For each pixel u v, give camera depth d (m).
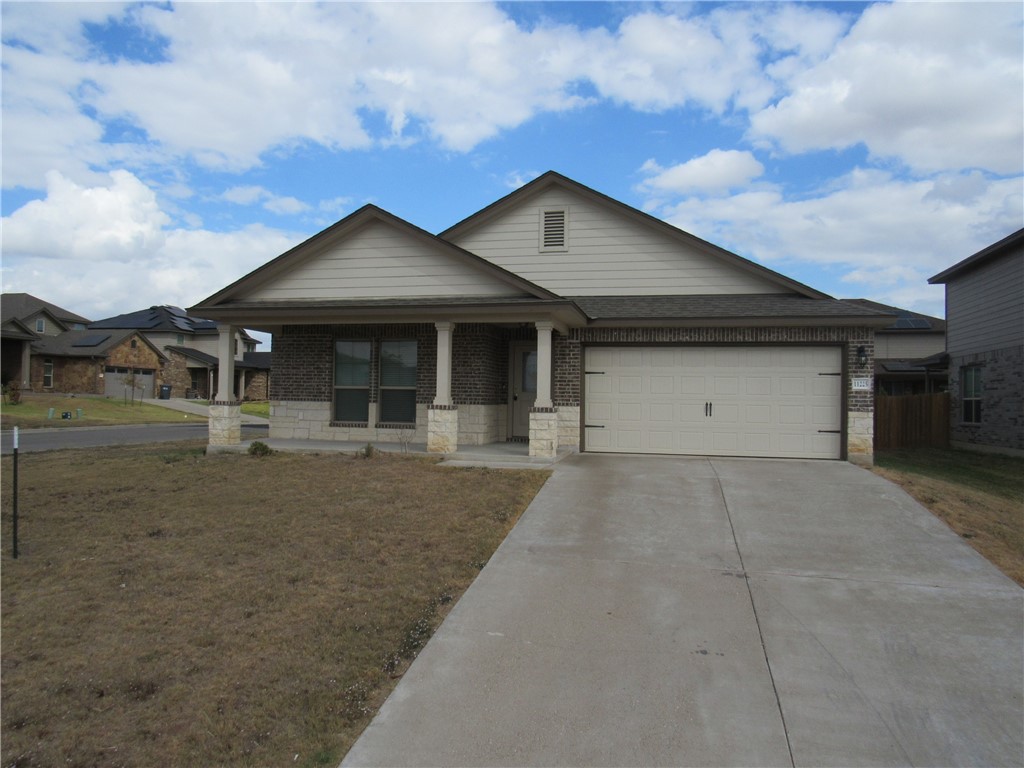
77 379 41.81
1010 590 6.25
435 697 4.38
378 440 14.27
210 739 3.94
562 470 11.11
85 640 5.17
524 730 4.02
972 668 4.79
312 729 4.04
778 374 12.75
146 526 7.99
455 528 7.84
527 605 5.83
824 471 11.20
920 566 6.83
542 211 15.23
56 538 7.59
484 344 13.88
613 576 6.50
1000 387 18.39
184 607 5.75
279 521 8.12
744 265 14.27
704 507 8.84
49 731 4.04
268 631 5.31
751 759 3.74
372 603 5.83
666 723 4.08
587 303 14.23
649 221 14.66
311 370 14.71
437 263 12.74
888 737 3.96
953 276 21.11
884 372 27.59
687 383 13.09
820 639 5.21
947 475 13.95
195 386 52.28
